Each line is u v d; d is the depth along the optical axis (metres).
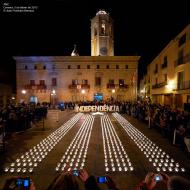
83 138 13.48
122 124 19.73
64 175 2.39
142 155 9.54
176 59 25.94
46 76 50.25
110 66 49.94
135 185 6.30
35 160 8.77
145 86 51.03
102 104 36.22
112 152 10.12
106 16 50.84
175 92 25.81
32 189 2.64
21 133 15.16
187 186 1.66
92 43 52.41
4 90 45.59
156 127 16.64
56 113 32.31
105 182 2.90
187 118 11.85
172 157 9.12
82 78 49.97
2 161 8.74
